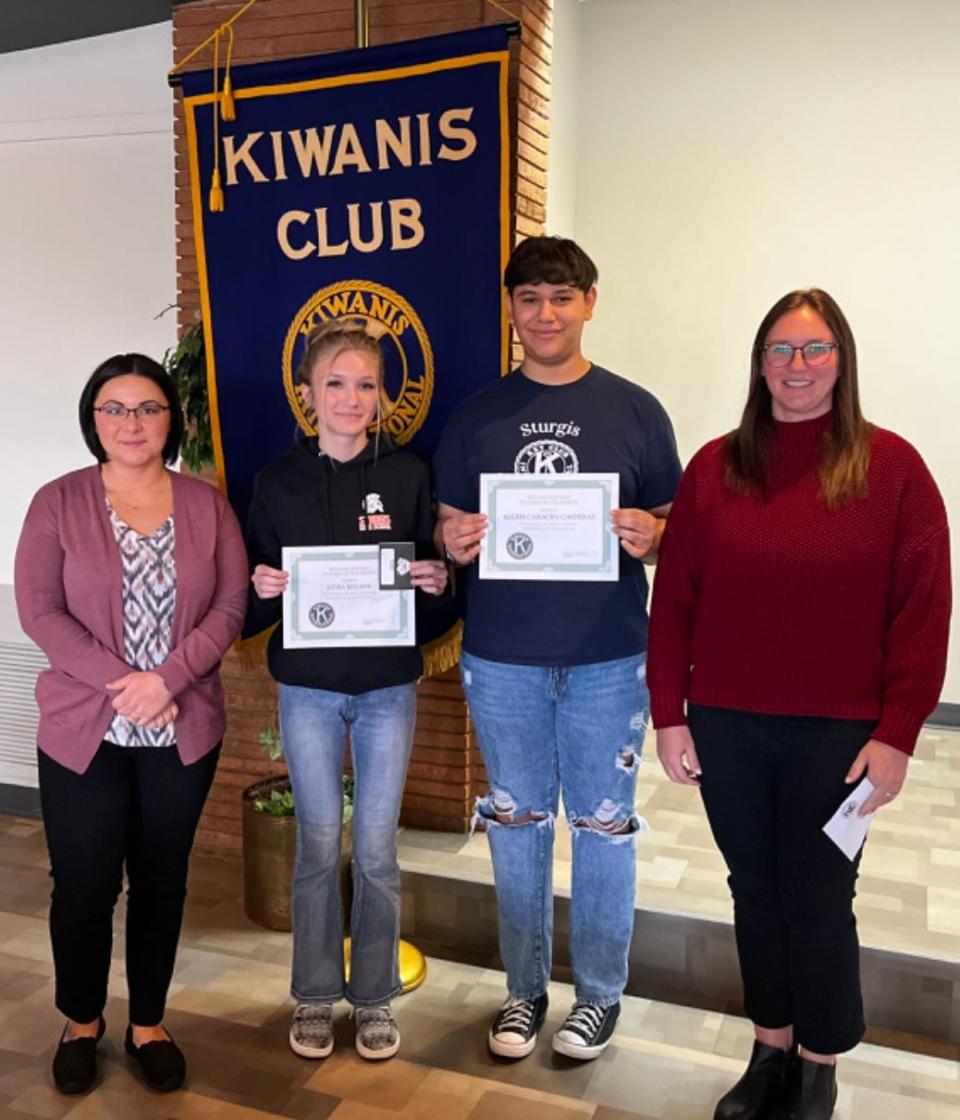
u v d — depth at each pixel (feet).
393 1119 6.99
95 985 7.16
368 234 8.96
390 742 7.41
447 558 7.66
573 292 6.79
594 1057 7.67
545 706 7.22
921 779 12.36
